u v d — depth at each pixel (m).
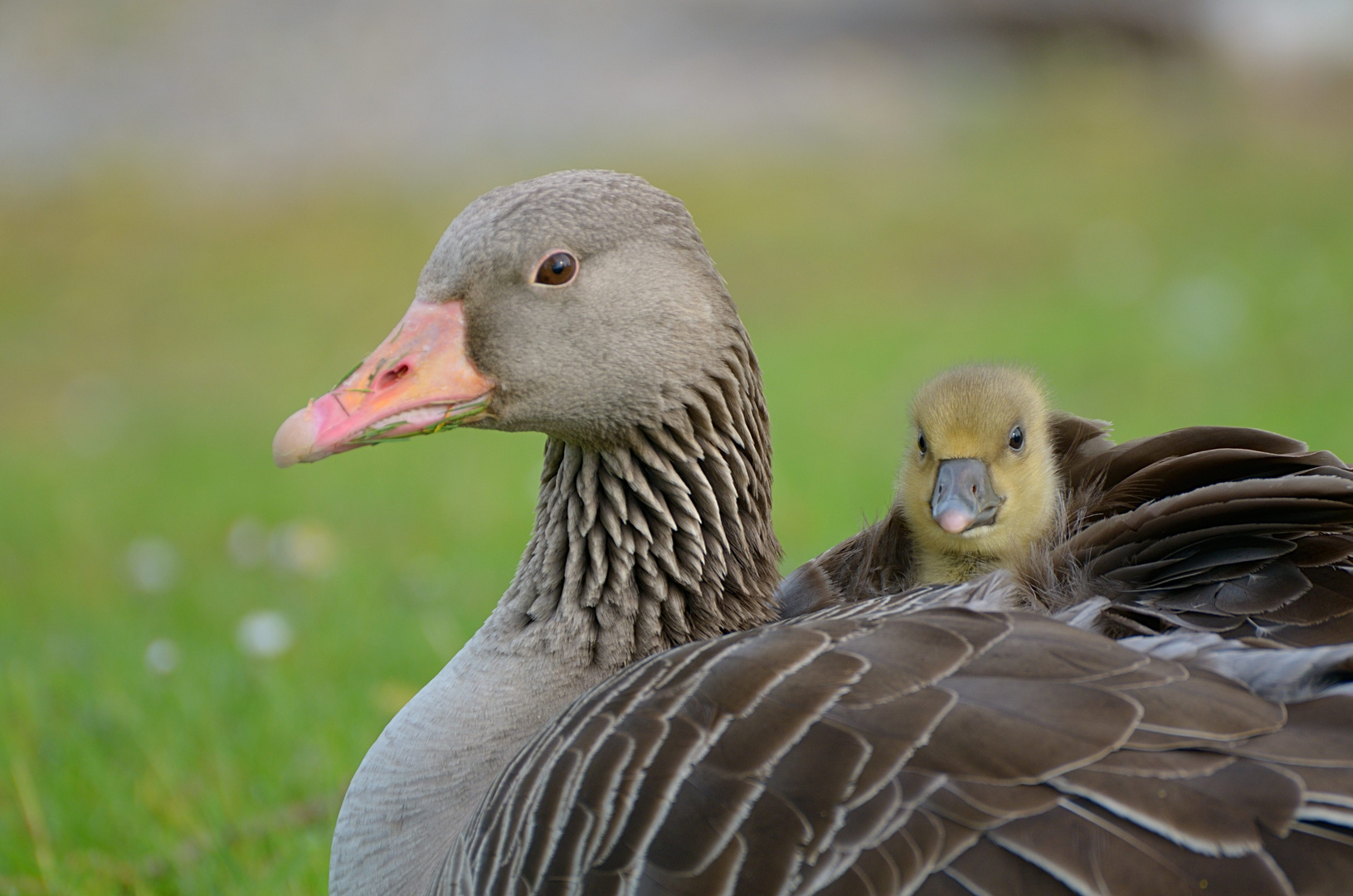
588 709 5.35
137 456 20.62
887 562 7.24
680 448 6.55
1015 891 4.39
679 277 6.51
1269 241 25.02
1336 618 5.32
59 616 13.38
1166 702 4.73
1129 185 30.11
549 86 38.09
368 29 40.00
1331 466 5.83
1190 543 5.64
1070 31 39.34
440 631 11.64
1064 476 6.99
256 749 9.55
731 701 4.98
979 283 25.64
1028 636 5.03
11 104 38.44
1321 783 4.47
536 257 6.34
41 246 32.69
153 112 38.12
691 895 4.64
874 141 34.56
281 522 16.38
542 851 4.94
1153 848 4.41
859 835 4.56
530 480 16.95
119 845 8.56
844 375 20.05
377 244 31.77
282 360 26.27
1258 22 39.56
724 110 36.56
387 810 6.06
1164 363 18.72
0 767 9.42
